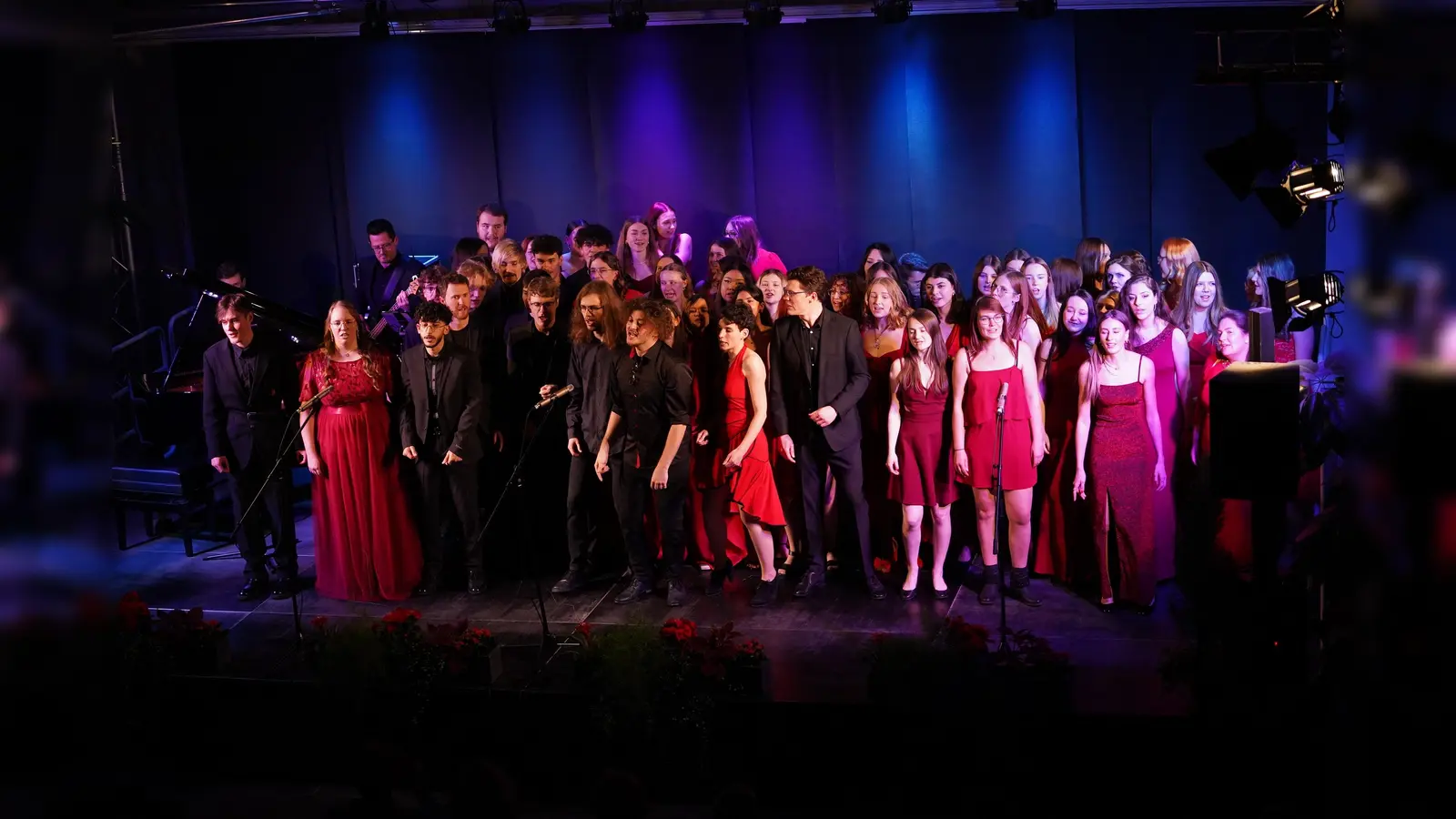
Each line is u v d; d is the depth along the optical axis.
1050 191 9.23
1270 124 5.79
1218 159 5.85
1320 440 4.86
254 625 6.53
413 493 6.90
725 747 5.31
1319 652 4.81
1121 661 5.52
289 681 5.73
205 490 7.75
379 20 9.06
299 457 6.95
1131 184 9.06
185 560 7.64
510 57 9.83
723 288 7.04
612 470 6.52
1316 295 5.38
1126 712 5.01
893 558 6.80
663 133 9.77
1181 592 6.27
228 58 10.04
